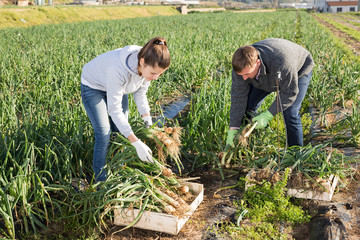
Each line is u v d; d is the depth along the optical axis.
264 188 3.09
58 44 11.19
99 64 2.94
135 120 3.88
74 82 6.09
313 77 6.29
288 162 3.34
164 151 3.46
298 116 3.60
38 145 3.53
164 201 2.85
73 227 2.83
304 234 2.74
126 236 2.74
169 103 6.19
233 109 3.52
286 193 3.17
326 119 5.03
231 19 29.25
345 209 2.97
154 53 2.47
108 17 39.81
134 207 2.86
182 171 3.80
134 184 2.89
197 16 37.22
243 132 3.43
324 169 3.25
